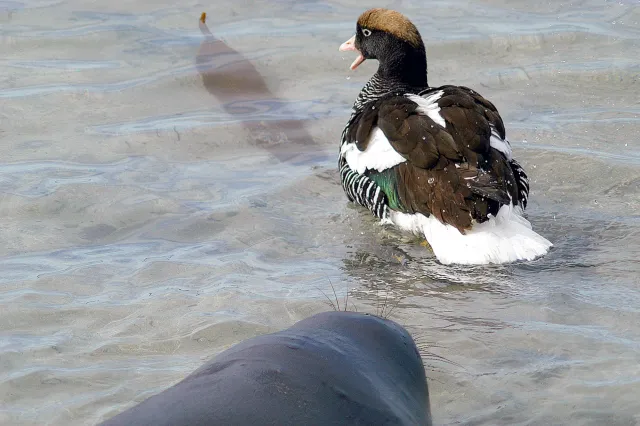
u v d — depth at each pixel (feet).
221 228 28.84
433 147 27.89
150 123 36.01
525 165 32.17
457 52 40.57
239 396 15.01
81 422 19.40
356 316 17.60
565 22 42.57
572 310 23.75
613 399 19.74
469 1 44.91
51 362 21.68
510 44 40.96
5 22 42.98
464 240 26.94
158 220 29.27
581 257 26.71
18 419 19.51
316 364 15.93
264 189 31.42
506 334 22.63
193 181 31.83
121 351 22.22
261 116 36.70
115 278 25.86
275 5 44.96
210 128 35.68
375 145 29.37
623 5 43.93
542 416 19.29
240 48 41.34
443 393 20.22
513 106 36.60
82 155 33.50
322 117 36.68
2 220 29.09
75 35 42.14
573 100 36.91
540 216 29.17
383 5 44.75
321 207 30.60
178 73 39.47
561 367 21.03
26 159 33.06
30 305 24.32
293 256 27.40
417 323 23.44
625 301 24.11
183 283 25.53
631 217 28.91
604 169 31.65
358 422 15.29
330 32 42.39
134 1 45.11
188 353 22.15
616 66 38.96
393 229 29.25
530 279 25.62
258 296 24.77
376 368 16.53
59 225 28.91
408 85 34.40
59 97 37.50
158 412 14.70
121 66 39.99
